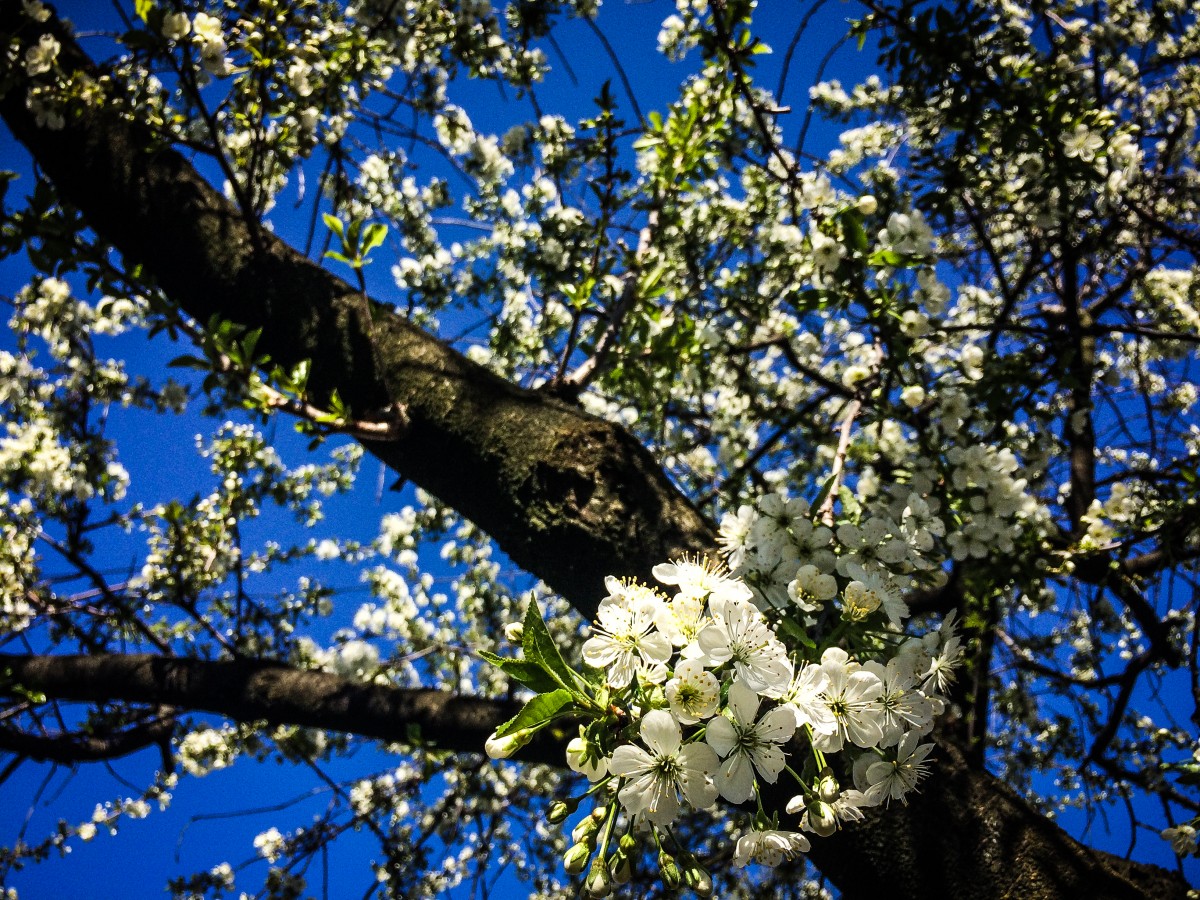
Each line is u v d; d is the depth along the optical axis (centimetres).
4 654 392
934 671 133
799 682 117
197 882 447
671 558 205
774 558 143
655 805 107
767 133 291
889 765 123
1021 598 351
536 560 222
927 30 294
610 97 322
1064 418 389
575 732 286
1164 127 472
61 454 429
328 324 266
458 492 239
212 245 284
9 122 304
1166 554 291
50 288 444
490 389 248
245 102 280
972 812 188
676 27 455
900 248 229
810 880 439
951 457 253
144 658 379
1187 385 487
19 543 411
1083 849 187
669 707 111
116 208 295
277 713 353
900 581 146
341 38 306
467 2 385
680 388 439
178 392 476
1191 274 486
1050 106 286
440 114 449
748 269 473
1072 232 367
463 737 326
